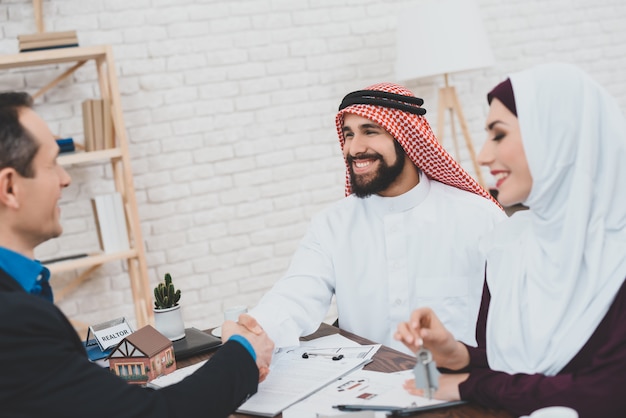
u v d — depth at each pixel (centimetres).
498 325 145
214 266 407
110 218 353
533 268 141
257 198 415
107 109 350
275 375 164
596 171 132
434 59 383
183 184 400
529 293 140
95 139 349
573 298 133
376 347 177
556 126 130
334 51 427
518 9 466
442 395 137
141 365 167
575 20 480
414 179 222
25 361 117
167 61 393
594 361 124
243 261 414
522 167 134
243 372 141
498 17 462
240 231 412
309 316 208
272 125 416
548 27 474
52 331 122
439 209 223
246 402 149
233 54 406
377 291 221
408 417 132
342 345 183
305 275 216
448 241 218
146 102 390
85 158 342
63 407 120
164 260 397
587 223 132
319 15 423
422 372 131
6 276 128
